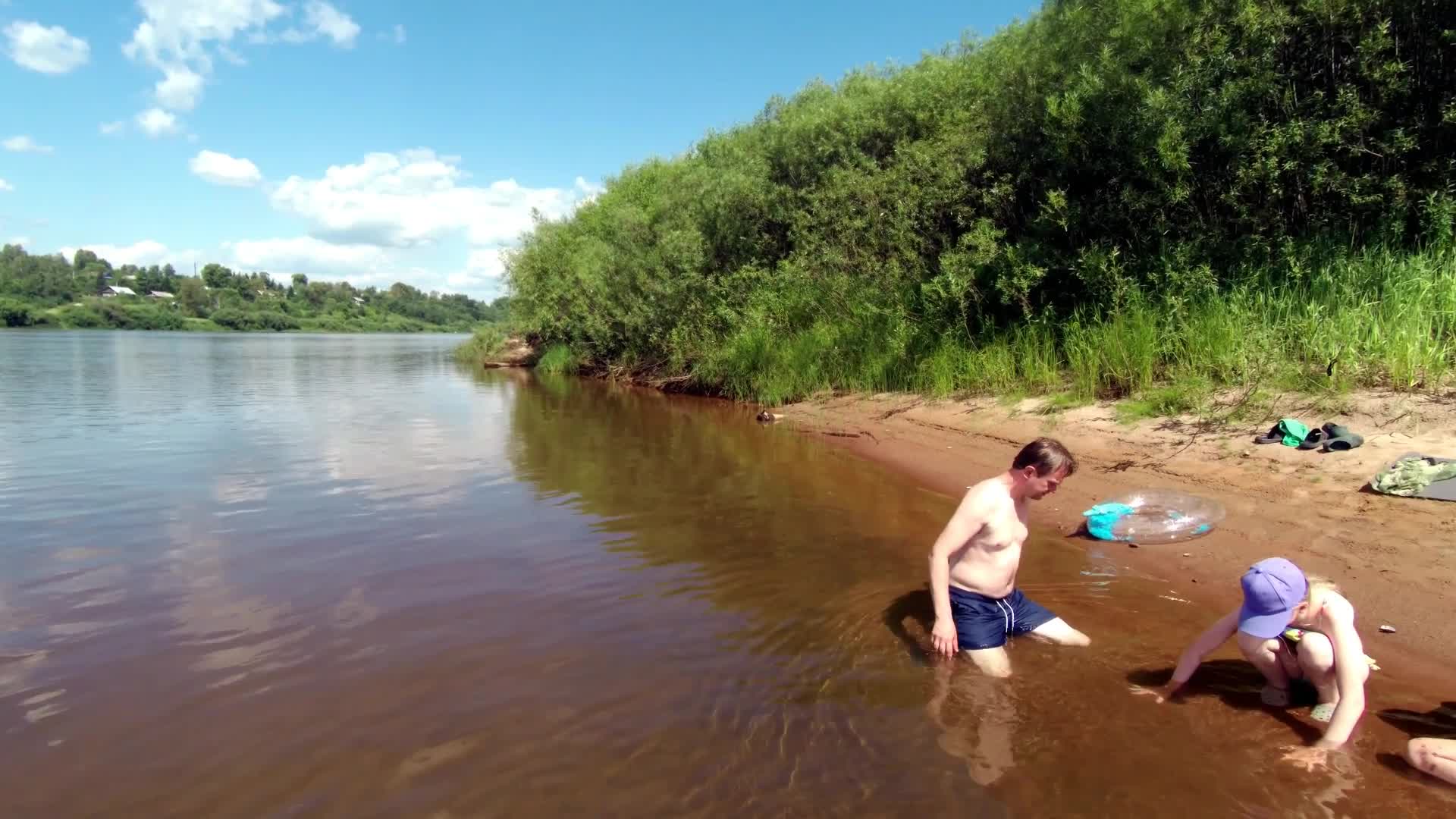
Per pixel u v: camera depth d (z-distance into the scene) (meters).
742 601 4.64
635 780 2.90
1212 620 4.29
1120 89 9.27
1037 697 3.51
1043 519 6.11
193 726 3.22
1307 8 8.15
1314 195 8.41
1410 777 2.86
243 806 2.73
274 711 3.34
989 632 4.02
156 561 5.30
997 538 4.04
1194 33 8.70
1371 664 3.63
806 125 16.44
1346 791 2.79
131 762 2.97
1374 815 2.66
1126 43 9.50
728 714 3.37
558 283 23.48
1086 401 8.63
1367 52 7.84
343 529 6.09
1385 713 3.27
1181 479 6.29
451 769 2.95
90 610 4.43
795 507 6.78
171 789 2.81
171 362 29.11
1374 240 7.95
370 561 5.31
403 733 3.20
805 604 4.58
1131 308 8.90
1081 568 5.09
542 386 19.50
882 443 9.39
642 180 26.89
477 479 7.93
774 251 16.66
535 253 27.00
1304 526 5.06
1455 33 7.33
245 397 16.17
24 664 3.77
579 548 5.62
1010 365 10.02
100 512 6.59
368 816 2.68
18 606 4.50
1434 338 6.81
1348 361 6.88
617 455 9.25
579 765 2.99
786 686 3.61
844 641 4.10
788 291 14.88
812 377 13.16
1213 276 8.45
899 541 5.79
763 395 13.77
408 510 6.68
